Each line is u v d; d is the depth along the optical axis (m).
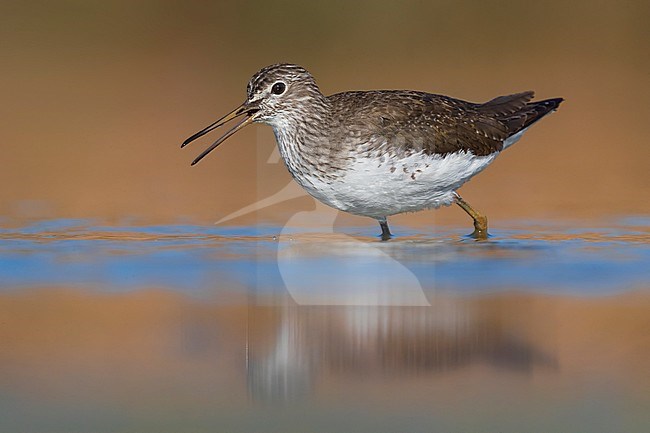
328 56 24.77
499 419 9.36
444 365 10.48
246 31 25.42
